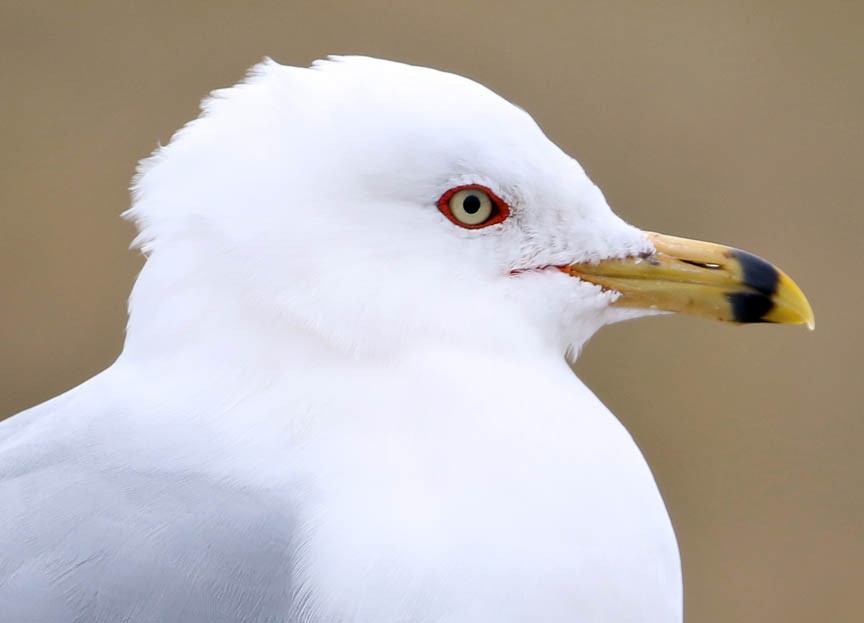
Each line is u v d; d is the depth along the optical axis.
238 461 3.06
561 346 3.10
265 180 3.07
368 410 3.06
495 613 3.04
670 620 3.07
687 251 3.11
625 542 3.06
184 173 3.08
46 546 3.04
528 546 3.05
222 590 3.04
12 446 3.07
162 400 3.07
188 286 3.07
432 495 3.05
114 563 3.04
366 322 3.07
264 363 3.07
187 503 3.05
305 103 3.08
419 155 3.08
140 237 3.08
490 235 3.09
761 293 3.11
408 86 3.08
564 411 3.07
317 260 3.07
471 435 3.06
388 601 3.04
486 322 3.08
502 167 3.08
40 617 3.04
